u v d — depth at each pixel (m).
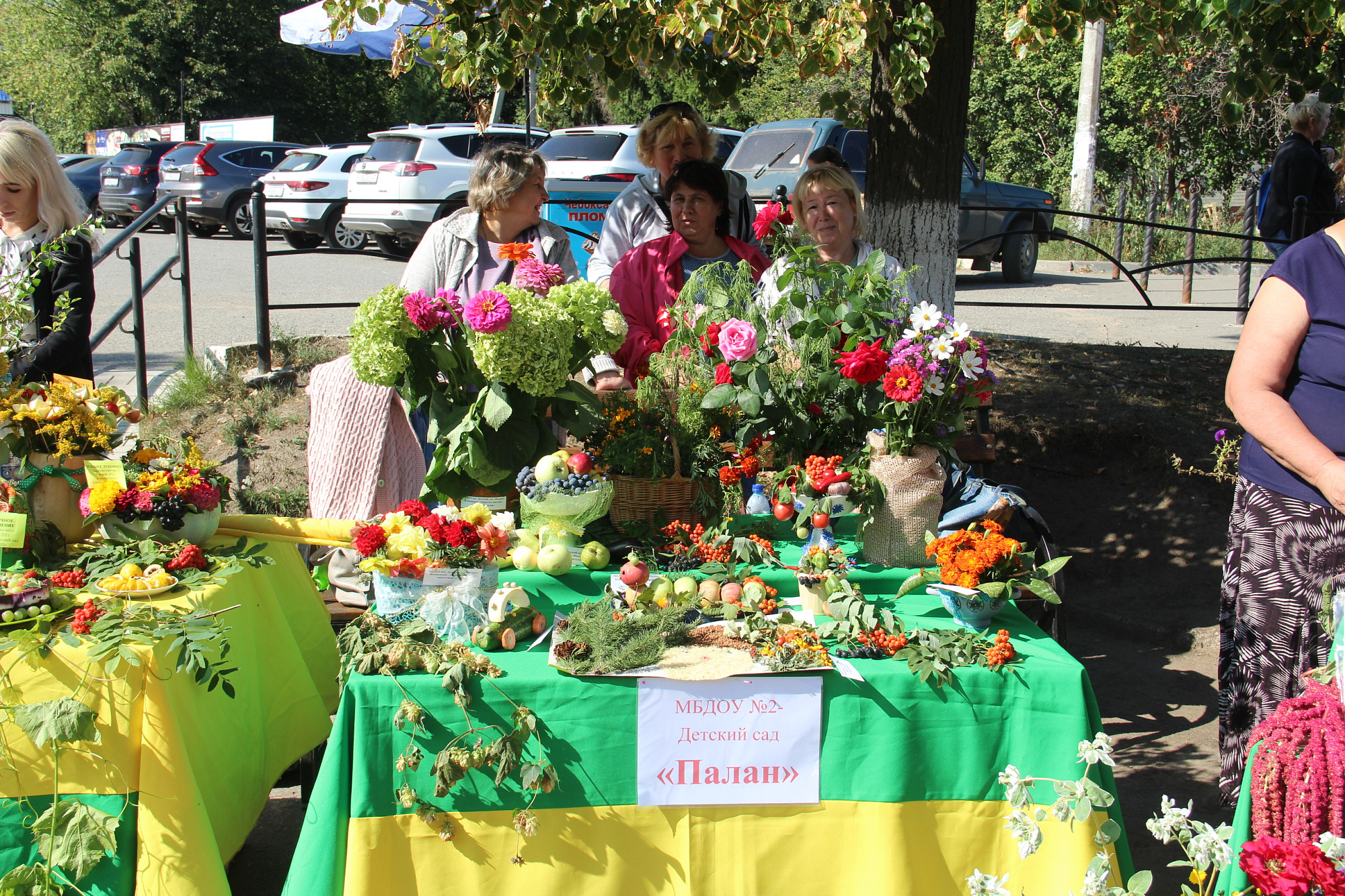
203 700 2.29
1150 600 4.76
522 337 2.47
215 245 14.87
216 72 30.36
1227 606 2.58
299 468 5.42
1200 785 3.38
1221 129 15.76
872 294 2.68
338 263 12.66
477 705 2.13
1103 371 6.66
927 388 2.47
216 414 5.89
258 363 6.44
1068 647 4.54
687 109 4.39
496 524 2.46
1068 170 19.38
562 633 2.30
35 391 2.67
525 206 3.57
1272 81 4.14
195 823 2.14
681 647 2.27
